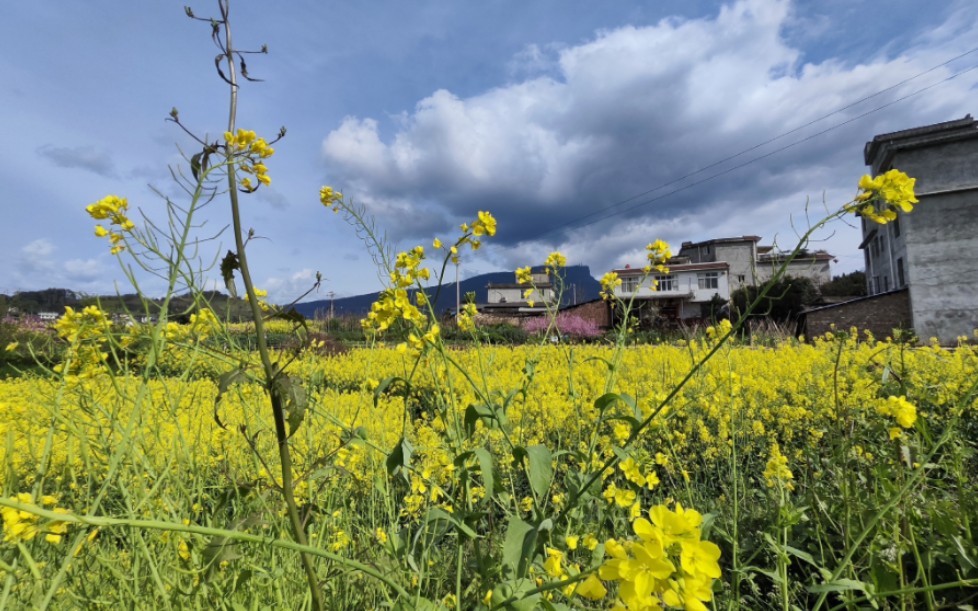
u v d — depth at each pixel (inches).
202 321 65.0
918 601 74.9
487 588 49.6
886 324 701.3
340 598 65.6
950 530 70.6
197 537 56.5
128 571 66.7
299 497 80.6
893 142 753.6
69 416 67.1
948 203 682.2
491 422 55.1
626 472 65.2
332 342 321.4
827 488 92.0
